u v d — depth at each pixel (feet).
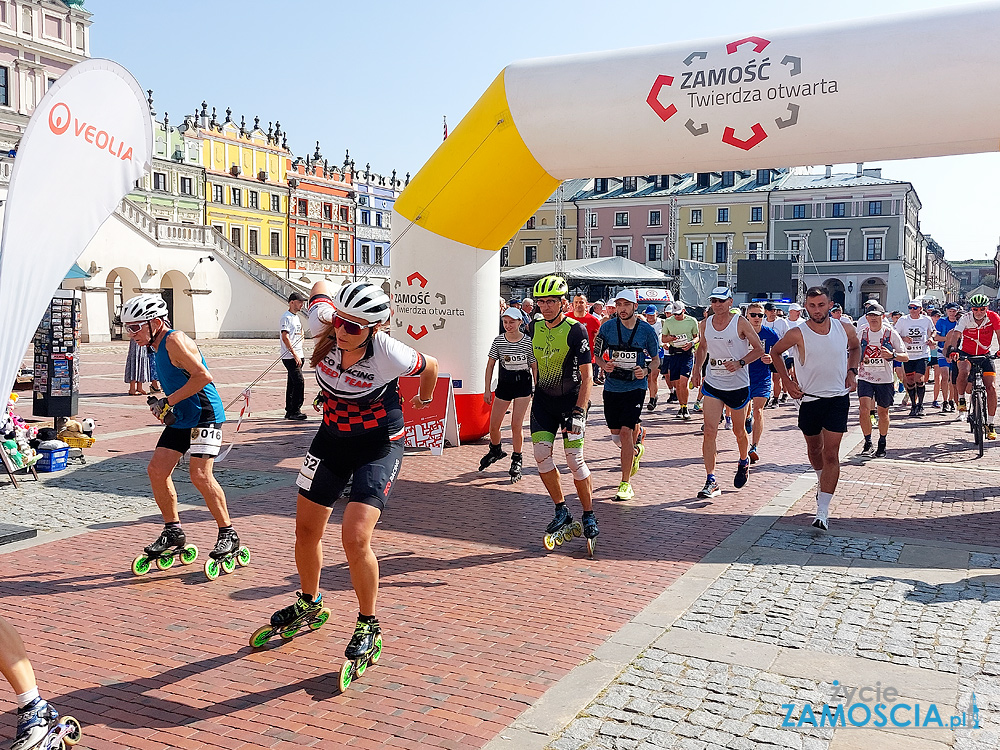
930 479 28.94
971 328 35.47
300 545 14.49
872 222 218.59
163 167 164.25
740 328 25.21
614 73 28.53
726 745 11.06
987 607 16.25
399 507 24.53
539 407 20.48
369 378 13.50
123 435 36.81
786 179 230.48
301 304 42.50
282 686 12.88
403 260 34.06
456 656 13.99
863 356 33.58
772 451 35.04
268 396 54.34
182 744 11.12
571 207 242.17
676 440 38.37
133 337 17.39
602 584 17.78
